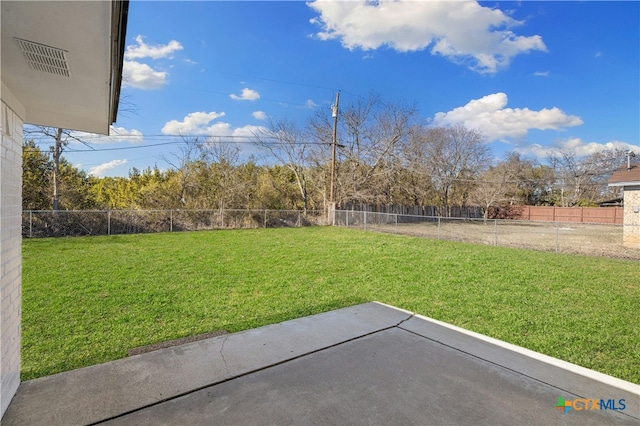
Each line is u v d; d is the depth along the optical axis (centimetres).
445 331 362
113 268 705
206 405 217
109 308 439
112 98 266
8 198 219
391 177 2648
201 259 834
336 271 702
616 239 1522
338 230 1756
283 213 1997
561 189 3544
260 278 629
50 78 215
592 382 254
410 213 2780
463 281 615
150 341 333
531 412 213
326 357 293
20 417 200
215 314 420
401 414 209
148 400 221
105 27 150
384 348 314
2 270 203
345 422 200
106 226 1466
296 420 201
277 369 269
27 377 258
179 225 1677
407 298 503
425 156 2895
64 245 1066
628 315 426
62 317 402
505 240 1414
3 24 146
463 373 265
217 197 2073
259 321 396
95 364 278
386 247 1096
